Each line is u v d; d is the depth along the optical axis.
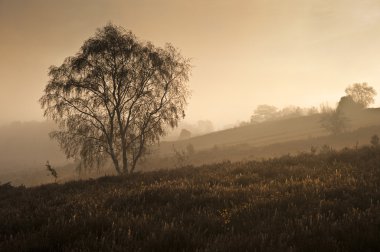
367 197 7.12
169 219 6.59
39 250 5.15
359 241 4.68
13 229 6.75
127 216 6.88
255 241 4.86
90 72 30.14
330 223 5.44
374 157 12.77
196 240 5.11
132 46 31.05
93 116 31.06
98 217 6.47
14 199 13.02
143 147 32.66
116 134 32.38
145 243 5.01
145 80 31.69
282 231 5.38
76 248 4.88
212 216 6.56
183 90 32.75
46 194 13.47
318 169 11.72
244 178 11.38
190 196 8.70
